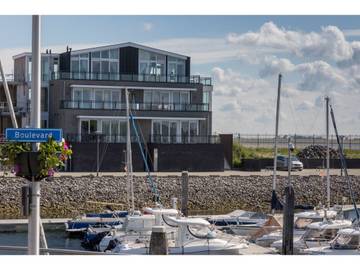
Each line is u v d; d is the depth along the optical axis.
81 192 78.69
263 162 101.81
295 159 100.75
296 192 88.31
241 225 55.69
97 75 99.12
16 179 77.06
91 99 98.69
